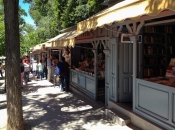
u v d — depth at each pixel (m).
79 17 16.83
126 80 6.84
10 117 5.22
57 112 7.32
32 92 11.47
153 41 6.84
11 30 5.12
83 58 12.88
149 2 3.41
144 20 5.25
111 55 7.06
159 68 6.86
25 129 5.59
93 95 8.84
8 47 5.16
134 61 5.73
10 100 5.21
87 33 8.98
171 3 2.91
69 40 7.61
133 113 5.70
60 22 22.11
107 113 6.62
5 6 5.13
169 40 7.07
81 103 8.59
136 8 3.78
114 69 6.89
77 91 10.80
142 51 6.57
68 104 8.47
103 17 4.97
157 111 4.86
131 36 5.72
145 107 5.32
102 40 7.57
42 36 28.09
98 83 8.82
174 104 4.32
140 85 5.52
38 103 8.74
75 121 6.28
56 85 14.12
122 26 6.13
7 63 5.21
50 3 27.44
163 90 4.63
